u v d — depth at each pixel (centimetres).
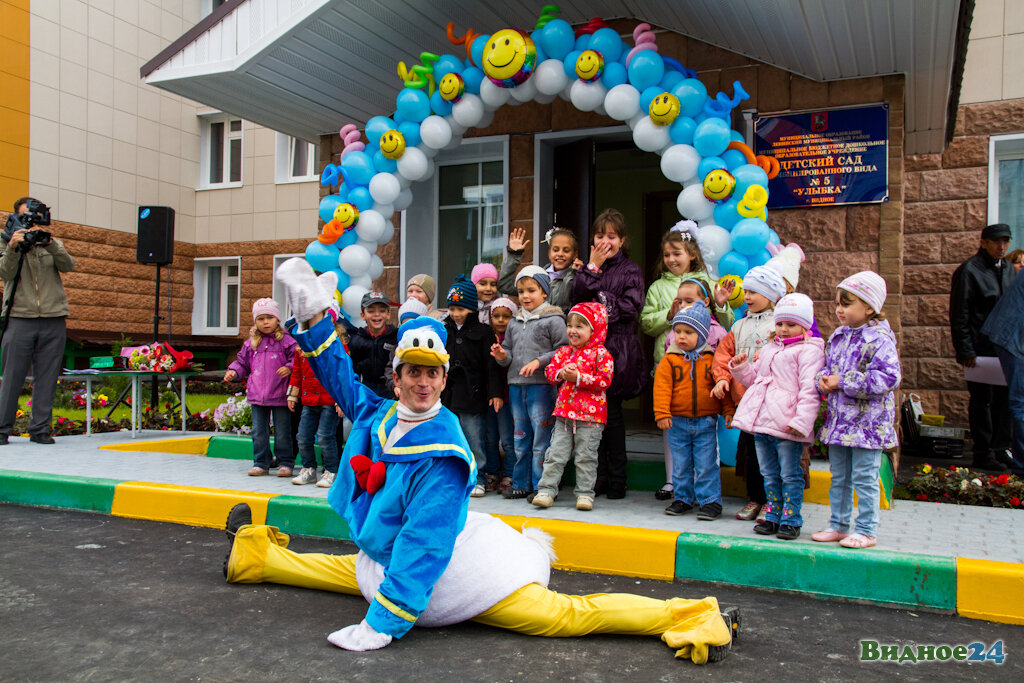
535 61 586
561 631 314
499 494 557
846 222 637
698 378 482
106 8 1628
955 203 909
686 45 684
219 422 853
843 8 508
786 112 652
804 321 431
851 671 288
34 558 428
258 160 1756
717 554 403
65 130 1554
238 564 381
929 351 908
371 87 749
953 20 512
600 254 521
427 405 313
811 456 602
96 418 977
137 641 306
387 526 315
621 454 540
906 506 548
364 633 300
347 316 661
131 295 1683
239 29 671
